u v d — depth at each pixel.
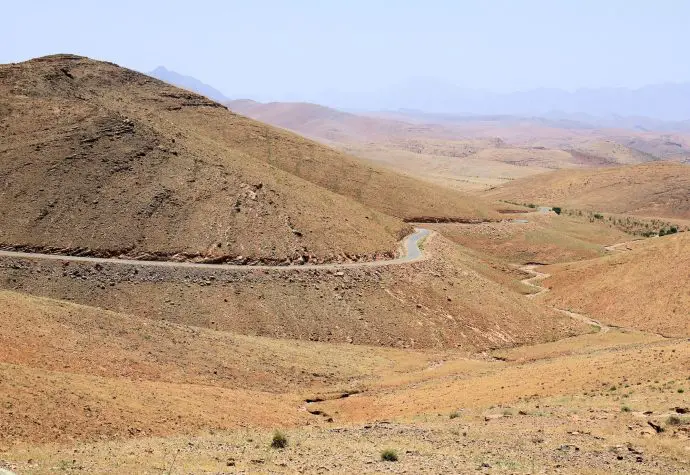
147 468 25.31
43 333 47.12
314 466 26.38
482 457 27.83
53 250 83.25
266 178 108.75
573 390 44.50
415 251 105.25
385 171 185.00
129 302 75.06
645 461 26.28
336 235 98.75
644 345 69.94
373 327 79.50
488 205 192.00
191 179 98.12
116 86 175.88
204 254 86.62
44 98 112.12
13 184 91.00
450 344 80.75
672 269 101.75
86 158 96.69
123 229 87.12
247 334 73.12
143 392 40.97
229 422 39.81
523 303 95.94
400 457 28.06
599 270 112.56
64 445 31.17
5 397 33.78
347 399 50.25
